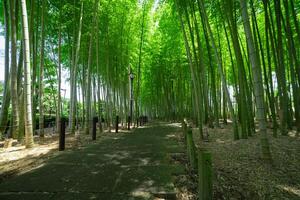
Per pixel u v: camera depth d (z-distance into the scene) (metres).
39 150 6.18
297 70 8.23
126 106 19.30
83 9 11.21
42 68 9.38
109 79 15.37
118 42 14.55
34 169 4.22
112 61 15.36
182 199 3.01
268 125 10.79
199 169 2.55
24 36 6.25
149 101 41.72
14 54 7.55
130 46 16.06
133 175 3.82
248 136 7.81
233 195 3.36
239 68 7.46
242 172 4.32
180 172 3.99
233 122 7.50
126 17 13.91
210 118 11.73
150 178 3.66
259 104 4.81
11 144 6.82
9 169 4.37
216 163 4.88
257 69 4.79
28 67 6.43
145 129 13.37
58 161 4.82
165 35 16.81
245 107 7.48
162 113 32.19
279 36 7.77
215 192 3.34
